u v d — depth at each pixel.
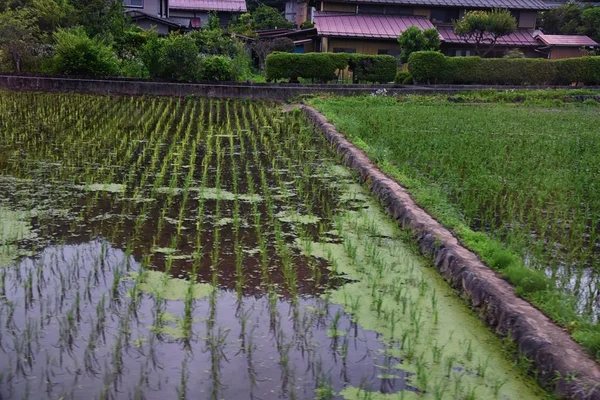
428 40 25.17
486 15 26.80
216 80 21.22
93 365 4.01
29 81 18.75
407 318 4.81
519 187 8.68
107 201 8.01
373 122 14.66
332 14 29.12
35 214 7.32
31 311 4.79
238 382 3.86
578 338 3.94
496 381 3.88
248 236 6.80
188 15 37.59
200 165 10.52
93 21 23.61
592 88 24.47
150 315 4.77
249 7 47.41
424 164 9.86
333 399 3.68
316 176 9.91
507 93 22.00
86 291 5.18
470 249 5.77
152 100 18.62
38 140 12.17
